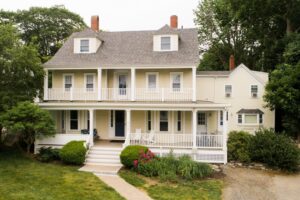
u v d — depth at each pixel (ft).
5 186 37.35
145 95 64.69
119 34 79.51
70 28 130.21
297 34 85.61
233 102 84.43
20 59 54.54
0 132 59.21
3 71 55.11
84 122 69.92
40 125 51.29
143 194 37.45
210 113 71.67
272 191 42.27
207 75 84.38
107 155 55.67
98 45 73.87
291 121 79.10
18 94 55.77
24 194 34.63
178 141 58.95
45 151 55.16
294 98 74.90
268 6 89.51
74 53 72.38
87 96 65.92
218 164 55.88
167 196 36.99
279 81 76.38
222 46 126.11
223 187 42.78
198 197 37.11
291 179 48.78
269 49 99.35
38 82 63.46
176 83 68.08
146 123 68.18
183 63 63.10
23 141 62.80
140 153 50.14
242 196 39.42
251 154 56.59
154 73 68.59
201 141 57.67
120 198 35.42
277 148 54.19
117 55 69.87
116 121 70.03
